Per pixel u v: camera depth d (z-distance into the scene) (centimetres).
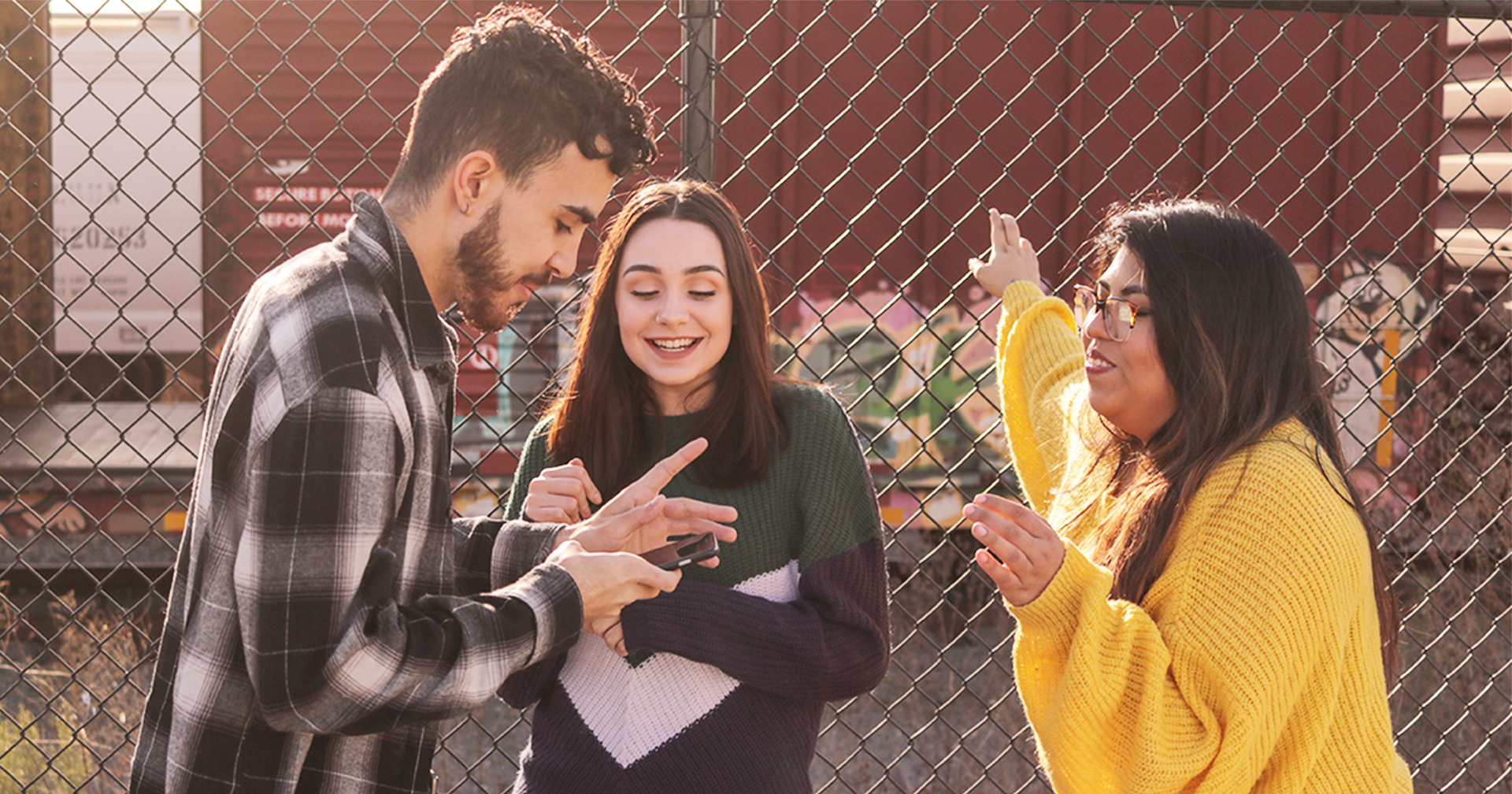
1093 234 495
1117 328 157
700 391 176
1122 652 145
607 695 167
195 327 700
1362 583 146
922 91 481
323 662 120
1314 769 147
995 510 147
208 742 127
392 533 129
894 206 491
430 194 138
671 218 169
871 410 503
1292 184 501
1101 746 148
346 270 131
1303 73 495
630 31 489
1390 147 502
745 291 170
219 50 507
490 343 481
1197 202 163
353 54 512
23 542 501
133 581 509
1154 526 151
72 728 262
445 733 386
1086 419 187
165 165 702
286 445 121
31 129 591
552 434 182
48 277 616
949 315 499
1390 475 273
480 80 135
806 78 474
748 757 163
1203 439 152
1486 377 490
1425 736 347
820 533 169
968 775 349
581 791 166
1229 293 152
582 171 139
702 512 152
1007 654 397
